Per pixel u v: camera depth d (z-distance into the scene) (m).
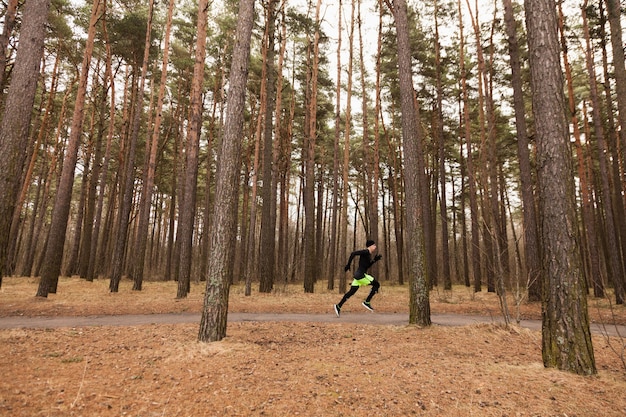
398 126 28.86
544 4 4.91
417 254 7.62
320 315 9.73
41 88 20.64
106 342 5.65
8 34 7.47
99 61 21.61
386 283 28.84
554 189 4.51
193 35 22.20
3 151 6.22
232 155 6.14
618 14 11.72
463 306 11.77
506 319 6.98
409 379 4.03
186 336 6.16
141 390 3.57
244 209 27.36
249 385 3.78
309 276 16.30
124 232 15.07
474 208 14.04
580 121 21.05
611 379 3.96
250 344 5.53
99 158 20.53
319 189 32.78
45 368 4.13
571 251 4.36
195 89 14.30
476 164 24.89
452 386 3.79
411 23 19.39
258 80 22.27
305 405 3.31
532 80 4.91
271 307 10.95
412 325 7.34
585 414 3.10
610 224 13.89
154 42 20.11
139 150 26.50
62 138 25.77
